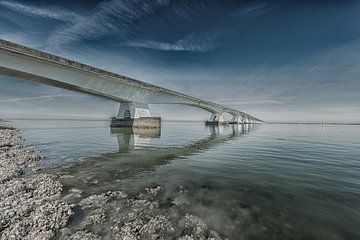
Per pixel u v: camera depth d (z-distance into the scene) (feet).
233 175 41.63
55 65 111.86
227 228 21.59
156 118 187.21
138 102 174.70
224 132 185.57
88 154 64.13
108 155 63.10
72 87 126.11
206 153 68.80
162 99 197.57
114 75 141.69
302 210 25.79
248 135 152.87
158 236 19.79
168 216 23.75
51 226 20.77
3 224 20.99
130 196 29.73
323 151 74.28
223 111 359.05
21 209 23.97
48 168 46.06
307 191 32.35
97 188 33.17
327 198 29.53
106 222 22.18
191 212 24.93
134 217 23.38
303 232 21.03
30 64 102.53
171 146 84.64
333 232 21.04
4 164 45.62
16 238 18.86
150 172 43.68
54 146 78.54
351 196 30.25
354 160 57.57
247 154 67.21
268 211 25.48
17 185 32.40
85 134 137.18
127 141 99.35
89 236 19.35
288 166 49.83
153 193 31.12
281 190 32.73
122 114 181.37
